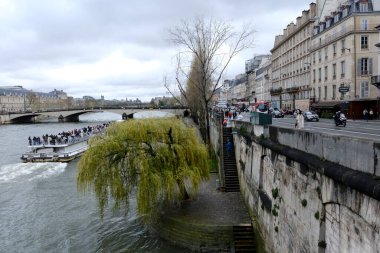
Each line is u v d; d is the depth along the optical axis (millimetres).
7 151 57938
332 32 56469
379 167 7320
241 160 26047
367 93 50219
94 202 28219
